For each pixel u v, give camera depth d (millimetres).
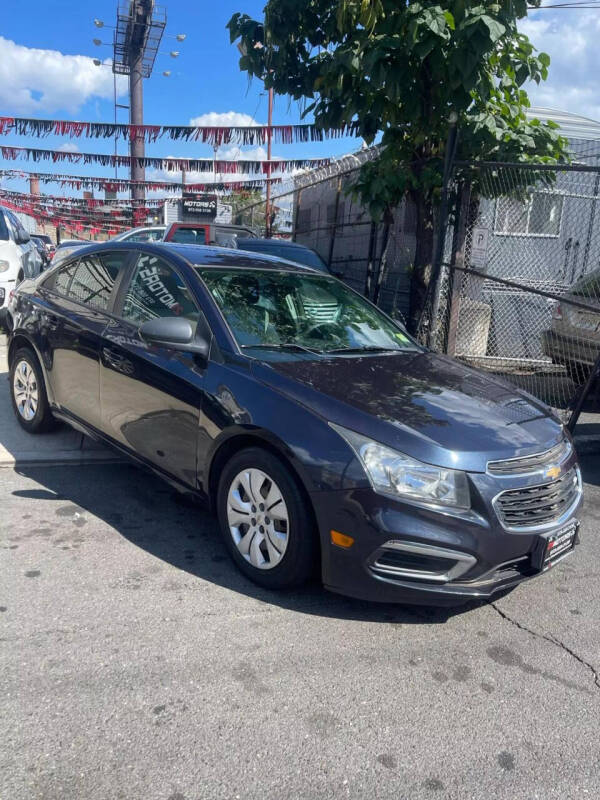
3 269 9500
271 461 3316
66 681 2664
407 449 3059
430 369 4125
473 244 8547
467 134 7008
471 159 7379
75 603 3232
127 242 4812
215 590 3447
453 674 2932
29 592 3301
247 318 4055
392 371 3922
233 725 2500
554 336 8164
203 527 4195
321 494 3105
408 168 7551
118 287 4637
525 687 2885
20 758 2258
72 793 2133
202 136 11961
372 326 4695
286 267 4801
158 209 23125
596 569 4109
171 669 2793
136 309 4410
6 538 3869
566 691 2881
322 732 2504
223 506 3631
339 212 14609
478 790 2293
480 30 5891
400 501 2990
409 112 6875
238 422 3455
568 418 7297
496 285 10047
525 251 10430
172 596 3361
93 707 2531
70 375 4801
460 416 3404
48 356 5031
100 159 14203
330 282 4949
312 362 3828
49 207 22328
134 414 4184
